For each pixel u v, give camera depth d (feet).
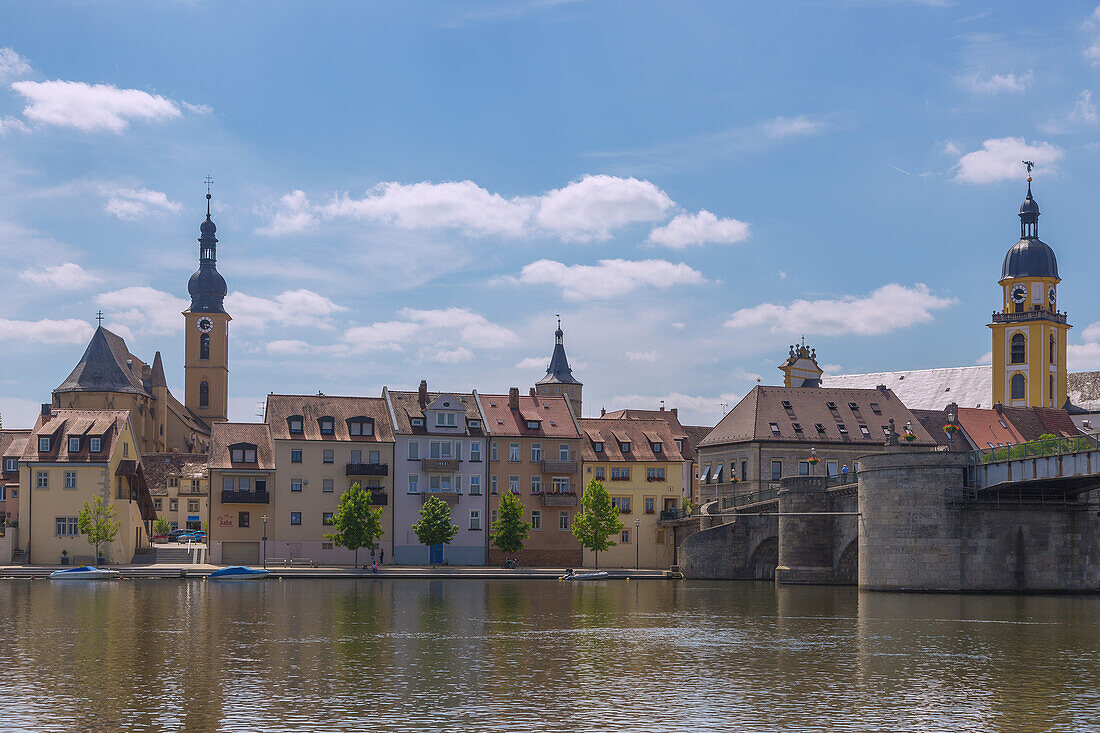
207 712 148.05
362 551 463.42
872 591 333.01
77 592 330.34
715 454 495.82
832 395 497.05
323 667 182.50
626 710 150.30
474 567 455.63
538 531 482.28
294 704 153.07
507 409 497.05
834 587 361.30
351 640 214.90
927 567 324.80
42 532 437.99
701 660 191.93
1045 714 149.28
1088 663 189.67
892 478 330.13
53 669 179.73
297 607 279.49
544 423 493.77
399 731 138.31
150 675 174.40
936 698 158.92
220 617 254.47
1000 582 324.80
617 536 490.49
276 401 474.49
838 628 238.27
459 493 477.77
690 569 413.59
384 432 473.67
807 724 143.23
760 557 412.36
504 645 209.26
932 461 325.62
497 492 482.28
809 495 373.81
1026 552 326.44
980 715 148.56
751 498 419.95
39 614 260.21
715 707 152.46
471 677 173.88
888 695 161.07
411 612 268.41
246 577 395.96
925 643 213.87
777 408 484.74
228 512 453.58
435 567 448.24
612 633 228.43
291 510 459.32
